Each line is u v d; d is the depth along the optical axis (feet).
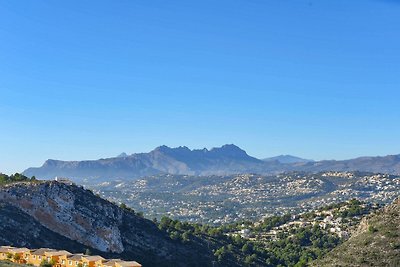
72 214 645.92
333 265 567.59
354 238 632.38
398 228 590.14
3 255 484.74
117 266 459.73
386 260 534.78
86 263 470.39
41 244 564.30
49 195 639.35
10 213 578.25
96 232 649.20
